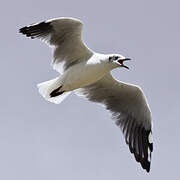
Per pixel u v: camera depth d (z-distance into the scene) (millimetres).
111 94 15289
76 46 13844
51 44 14062
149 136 15031
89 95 15500
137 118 15203
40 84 14102
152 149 15016
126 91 14930
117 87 14977
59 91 13977
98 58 13562
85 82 13852
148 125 15047
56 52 14148
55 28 13617
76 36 13617
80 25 13344
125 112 15391
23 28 13695
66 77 13828
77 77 13719
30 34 13773
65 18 13211
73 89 14016
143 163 15117
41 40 13977
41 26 13633
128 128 15367
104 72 13633
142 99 14859
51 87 13984
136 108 15148
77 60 14141
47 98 14141
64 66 14359
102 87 15180
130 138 15305
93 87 15250
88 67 13586
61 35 13773
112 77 14797
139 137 15219
